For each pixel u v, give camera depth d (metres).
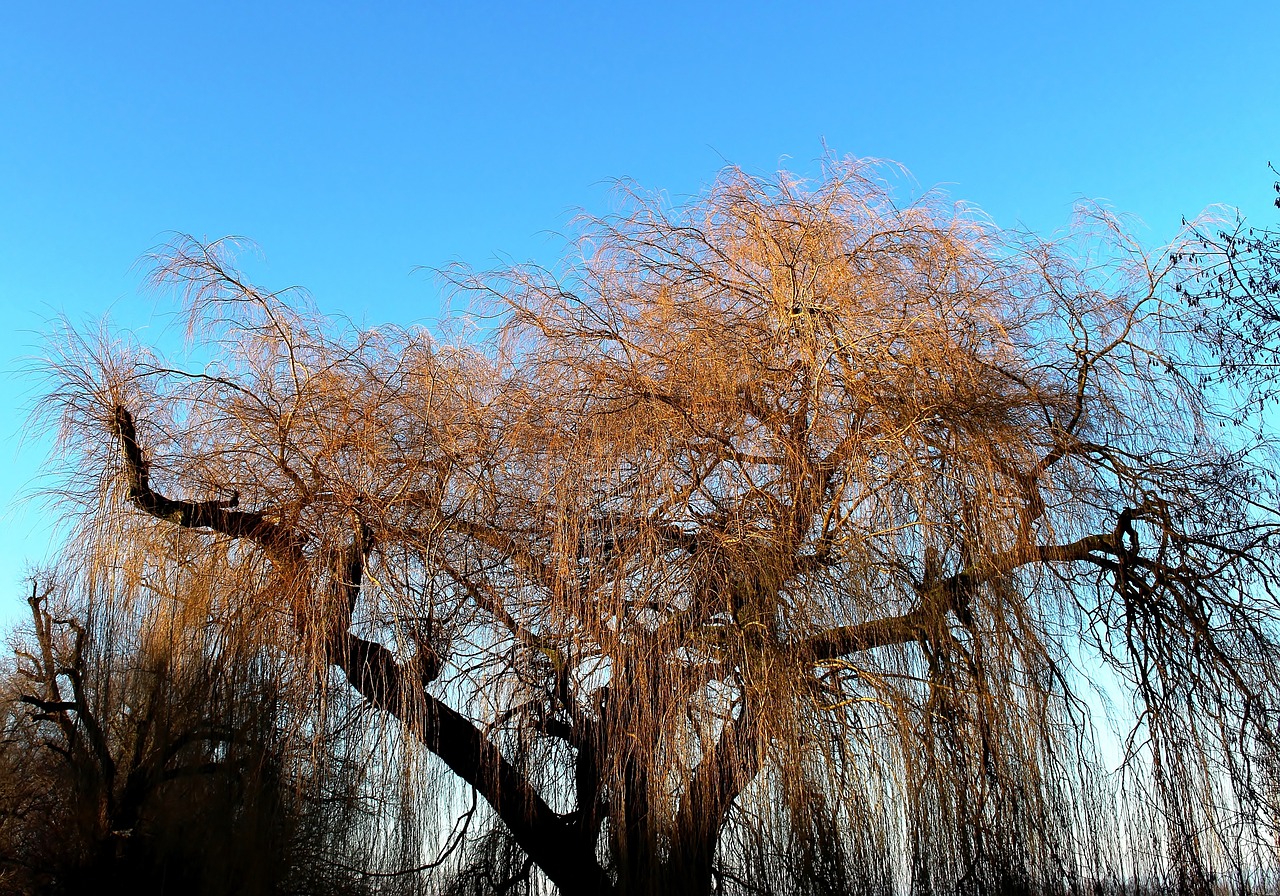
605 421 8.83
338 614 8.77
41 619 10.48
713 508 8.79
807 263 9.20
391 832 8.45
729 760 7.97
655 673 8.14
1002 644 7.89
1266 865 8.03
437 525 9.16
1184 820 8.07
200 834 8.12
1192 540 8.87
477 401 9.88
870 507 8.32
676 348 9.20
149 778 8.44
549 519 8.80
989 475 8.16
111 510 9.16
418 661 8.71
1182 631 8.51
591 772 8.91
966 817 7.60
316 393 9.55
